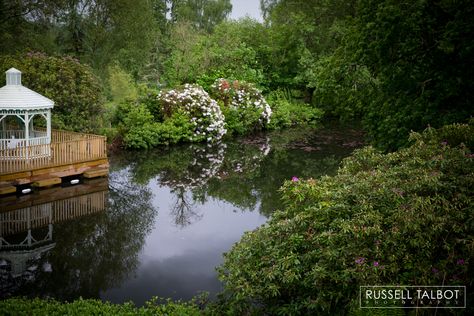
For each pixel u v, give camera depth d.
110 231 11.61
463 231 5.39
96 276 9.05
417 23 11.35
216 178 16.94
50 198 13.69
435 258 5.50
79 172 15.48
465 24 10.70
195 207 13.72
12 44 23.05
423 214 5.54
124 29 27.64
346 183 7.24
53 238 10.98
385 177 6.63
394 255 5.41
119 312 6.38
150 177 16.94
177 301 8.00
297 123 29.16
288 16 34.88
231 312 6.35
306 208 6.65
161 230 11.78
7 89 14.59
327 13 27.17
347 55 13.88
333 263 5.72
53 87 18.16
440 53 11.76
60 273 9.14
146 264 9.66
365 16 12.82
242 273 6.42
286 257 5.88
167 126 22.23
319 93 15.93
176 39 31.22
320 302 5.55
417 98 11.98
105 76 25.53
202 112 23.81
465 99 11.69
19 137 16.45
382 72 12.52
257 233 6.98
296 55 32.81
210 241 11.06
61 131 16.88
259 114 26.09
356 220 5.77
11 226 11.55
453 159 6.46
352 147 22.03
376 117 13.23
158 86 28.20
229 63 30.38
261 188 15.66
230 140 24.06
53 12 24.83
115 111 21.98
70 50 27.52
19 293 8.22
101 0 26.88
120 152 20.56
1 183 13.48
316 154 20.59
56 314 6.07
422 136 8.14
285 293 6.36
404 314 5.06
